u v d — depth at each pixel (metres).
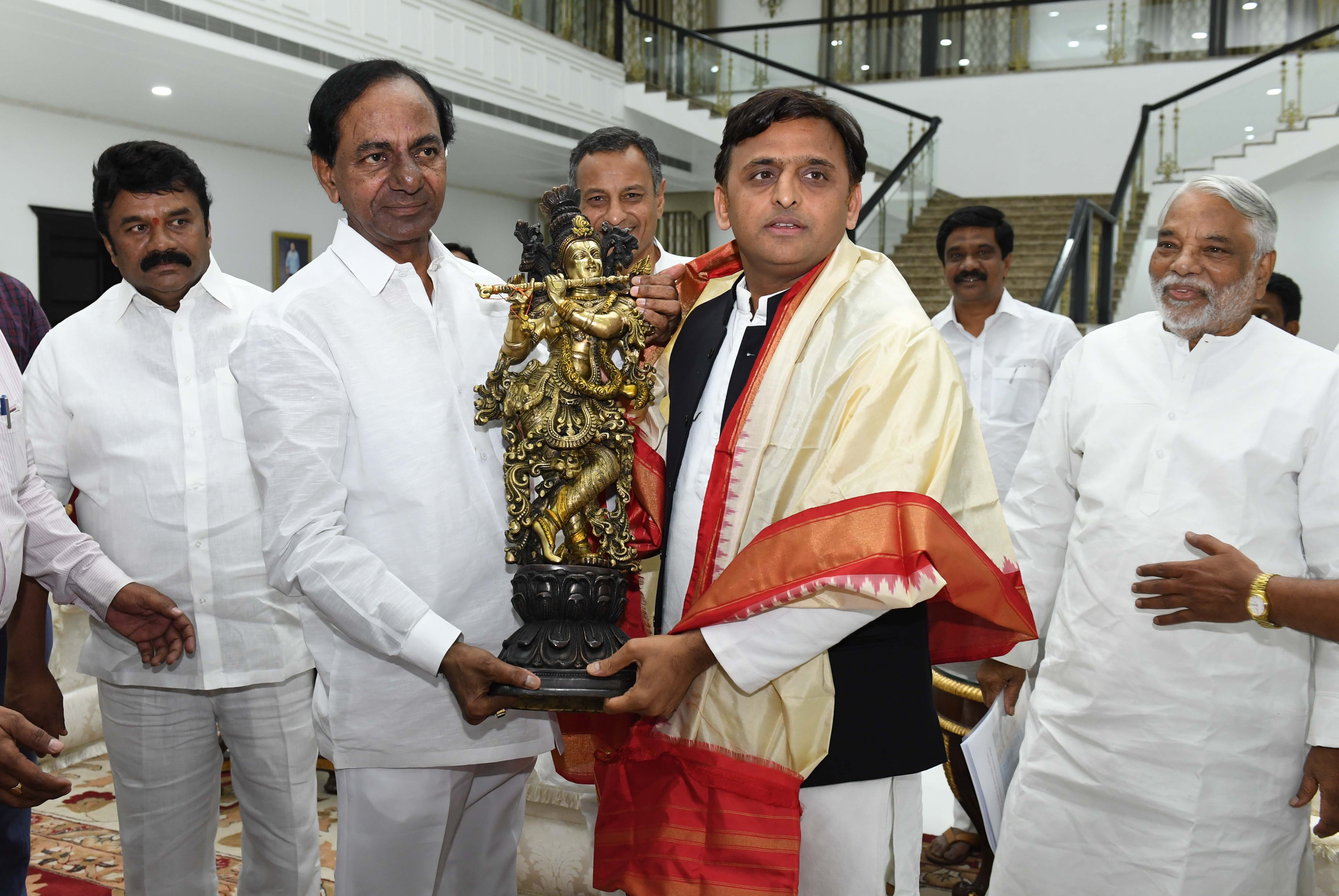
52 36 6.76
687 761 1.48
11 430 1.82
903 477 1.32
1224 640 1.84
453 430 1.55
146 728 2.15
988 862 2.61
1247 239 1.84
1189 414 1.91
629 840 1.55
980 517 1.43
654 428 1.65
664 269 2.47
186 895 2.24
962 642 1.66
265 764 2.20
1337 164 10.34
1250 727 1.84
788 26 13.66
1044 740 2.05
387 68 1.51
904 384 1.38
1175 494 1.89
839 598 1.31
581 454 1.46
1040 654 2.68
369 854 1.59
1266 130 10.32
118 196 2.05
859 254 1.56
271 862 2.24
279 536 1.46
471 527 1.55
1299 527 1.85
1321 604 1.64
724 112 12.05
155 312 2.17
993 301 3.60
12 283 2.63
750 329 1.55
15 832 1.99
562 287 1.43
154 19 6.82
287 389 1.47
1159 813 1.89
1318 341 12.02
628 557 1.49
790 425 1.42
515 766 1.79
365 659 1.56
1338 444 1.78
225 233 10.21
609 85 12.13
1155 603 1.81
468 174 12.75
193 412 2.13
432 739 1.58
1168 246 1.91
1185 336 1.93
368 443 1.51
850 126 1.46
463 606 1.55
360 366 1.51
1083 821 1.98
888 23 13.52
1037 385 3.54
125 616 1.99
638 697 1.36
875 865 1.49
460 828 1.82
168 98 8.45
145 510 2.12
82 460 2.15
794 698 1.42
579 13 11.59
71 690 3.64
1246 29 12.10
